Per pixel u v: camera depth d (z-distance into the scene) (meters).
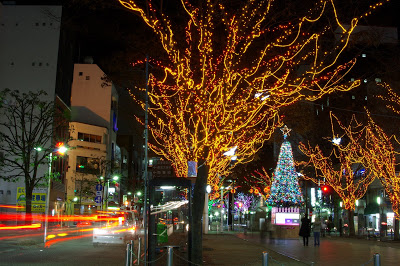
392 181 40.84
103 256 19.83
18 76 61.44
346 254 22.19
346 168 52.16
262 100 16.72
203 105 14.89
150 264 14.41
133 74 19.48
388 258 20.28
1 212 52.47
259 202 56.25
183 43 15.49
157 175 16.67
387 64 31.05
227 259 18.42
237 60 15.23
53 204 60.62
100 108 85.50
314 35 14.62
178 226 27.98
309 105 22.70
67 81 68.25
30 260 17.88
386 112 44.09
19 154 38.84
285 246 27.83
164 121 25.17
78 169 76.62
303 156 59.56
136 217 33.19
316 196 65.94
